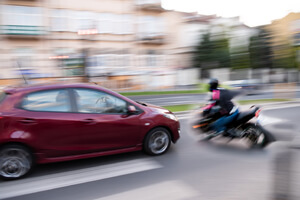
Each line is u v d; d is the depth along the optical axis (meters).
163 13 25.67
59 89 4.03
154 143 4.67
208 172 3.97
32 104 3.82
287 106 11.02
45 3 19.78
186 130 6.52
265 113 9.11
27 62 19.56
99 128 4.12
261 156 4.66
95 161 4.43
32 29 19.34
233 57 29.17
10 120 3.62
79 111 4.05
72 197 3.23
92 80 21.61
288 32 32.09
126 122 4.33
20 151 3.69
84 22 21.55
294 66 32.53
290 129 5.95
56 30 20.39
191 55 27.50
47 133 3.80
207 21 28.36
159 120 4.64
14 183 3.61
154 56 25.66
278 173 2.96
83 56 21.31
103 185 3.55
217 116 5.49
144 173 3.94
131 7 23.59
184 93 20.50
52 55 20.36
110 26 22.78
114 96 4.39
